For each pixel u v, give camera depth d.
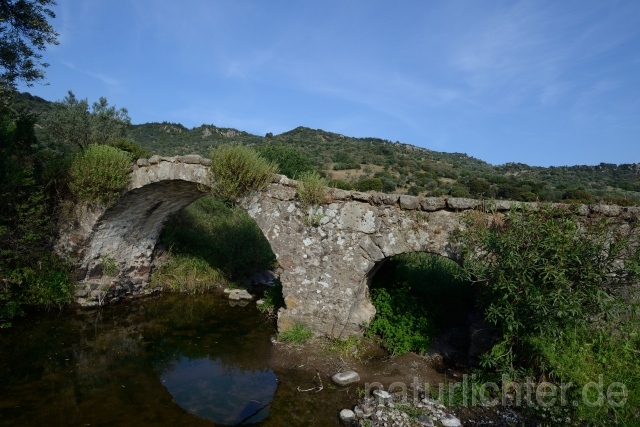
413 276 8.21
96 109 20.34
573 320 4.83
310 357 6.38
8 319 8.08
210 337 7.61
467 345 6.69
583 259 4.71
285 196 7.11
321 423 4.73
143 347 7.12
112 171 8.27
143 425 4.65
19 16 8.16
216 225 13.93
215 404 5.18
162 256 11.20
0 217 7.69
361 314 6.96
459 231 5.80
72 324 8.18
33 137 9.41
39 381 5.71
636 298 5.32
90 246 9.13
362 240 6.60
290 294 7.05
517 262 4.82
